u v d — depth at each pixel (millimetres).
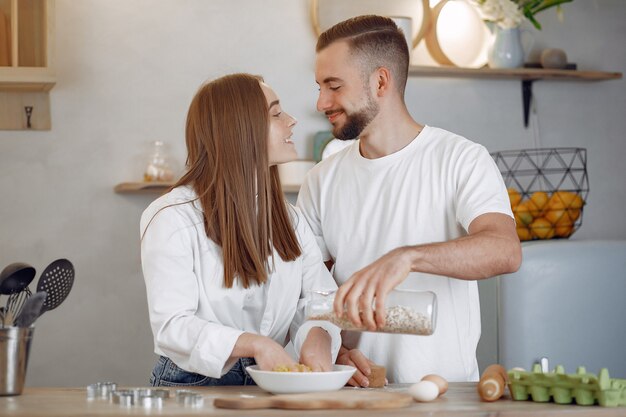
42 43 3330
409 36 3771
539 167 4109
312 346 1961
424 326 1720
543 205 3389
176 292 1961
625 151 4211
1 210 3578
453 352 2205
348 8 3801
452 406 1644
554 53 3990
